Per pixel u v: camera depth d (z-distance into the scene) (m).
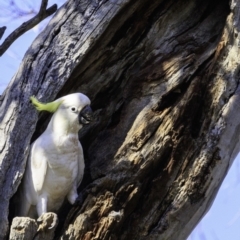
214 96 14.12
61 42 13.84
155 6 14.91
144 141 13.84
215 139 13.88
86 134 14.64
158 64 14.69
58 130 13.48
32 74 13.52
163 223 13.66
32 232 12.30
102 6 14.12
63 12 14.20
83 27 13.96
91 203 13.32
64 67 13.62
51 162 13.35
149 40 14.91
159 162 13.78
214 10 15.39
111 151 14.15
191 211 13.80
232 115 14.02
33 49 13.81
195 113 14.07
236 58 14.19
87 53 13.93
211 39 15.02
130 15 14.50
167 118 13.91
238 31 14.07
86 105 13.48
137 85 14.62
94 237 13.08
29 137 13.11
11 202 13.58
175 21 15.16
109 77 14.69
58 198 13.73
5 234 12.52
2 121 13.13
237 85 14.17
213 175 13.84
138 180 13.62
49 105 13.38
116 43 14.52
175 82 14.23
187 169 13.76
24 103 13.24
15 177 12.80
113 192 13.47
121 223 13.34
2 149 12.84
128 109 14.51
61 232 13.32
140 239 13.63
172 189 13.74
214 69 14.27
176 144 13.76
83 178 14.30
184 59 14.56
